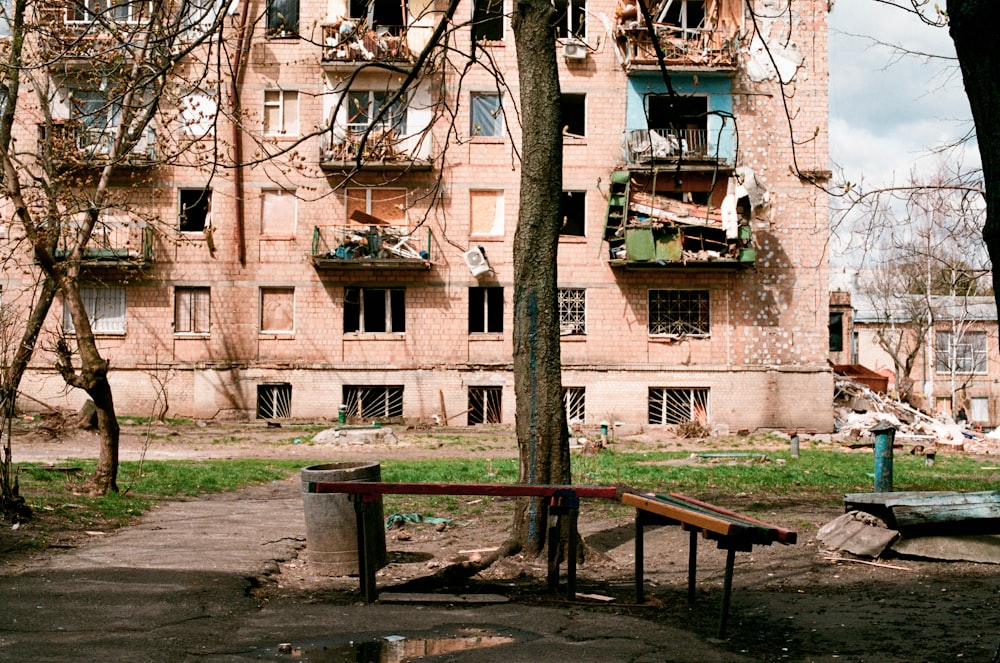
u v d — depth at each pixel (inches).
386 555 327.6
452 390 1256.2
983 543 331.3
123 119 494.6
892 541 337.7
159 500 523.2
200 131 1198.9
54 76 516.1
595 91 1263.5
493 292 1277.1
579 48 1251.2
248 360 1250.6
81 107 520.7
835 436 1221.1
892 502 339.3
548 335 338.0
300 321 1251.8
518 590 294.5
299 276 1251.2
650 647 222.7
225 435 1101.7
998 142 177.8
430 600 275.6
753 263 1227.9
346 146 1196.5
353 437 1063.6
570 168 1262.3
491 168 1251.8
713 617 257.0
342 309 1255.5
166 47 356.8
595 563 338.3
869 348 2032.5
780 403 1266.0
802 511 466.0
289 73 1235.9
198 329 1251.2
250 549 361.4
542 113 343.3
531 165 343.0
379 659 209.5
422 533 417.1
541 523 331.3
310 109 1238.9
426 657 211.6
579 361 1263.5
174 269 1243.8
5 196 477.1
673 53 1223.5
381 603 273.7
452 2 374.0
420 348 1257.4
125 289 1242.6
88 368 509.7
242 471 722.2
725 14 1262.3
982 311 1978.3
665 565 338.3
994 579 301.6
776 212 1263.5
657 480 650.8
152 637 226.1
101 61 426.6
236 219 1240.8
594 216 1264.8
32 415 1125.1
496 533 409.1
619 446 1096.2
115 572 303.6
